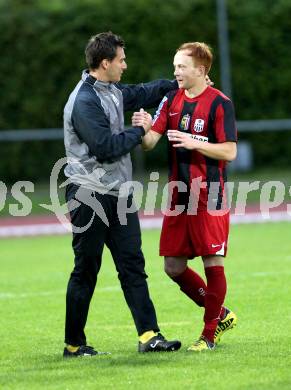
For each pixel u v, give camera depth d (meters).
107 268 45.69
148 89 25.94
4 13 83.81
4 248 55.94
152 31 85.19
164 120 25.31
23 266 47.12
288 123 80.00
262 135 84.56
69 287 25.02
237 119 86.75
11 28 83.44
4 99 83.31
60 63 83.75
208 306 24.97
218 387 20.58
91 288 25.14
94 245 24.64
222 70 78.00
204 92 24.84
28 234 63.25
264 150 84.62
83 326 25.27
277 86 87.06
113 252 24.97
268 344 25.70
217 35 85.88
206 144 24.25
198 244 24.83
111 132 24.39
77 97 24.33
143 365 23.06
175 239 25.23
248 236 56.28
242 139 84.56
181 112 24.97
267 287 37.06
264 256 46.75
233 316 25.92
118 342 27.58
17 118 83.44
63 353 25.53
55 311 33.84
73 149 24.64
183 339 27.53
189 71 24.61
